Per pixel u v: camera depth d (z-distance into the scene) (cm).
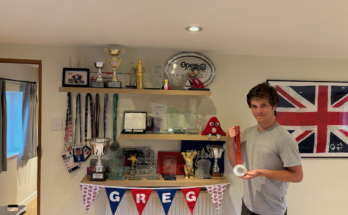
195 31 178
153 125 238
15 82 360
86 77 218
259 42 205
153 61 229
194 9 137
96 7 137
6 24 170
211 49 232
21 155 368
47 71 232
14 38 208
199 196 235
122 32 184
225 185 221
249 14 143
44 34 194
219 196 219
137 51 238
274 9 135
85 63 235
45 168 237
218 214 236
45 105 234
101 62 215
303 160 261
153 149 245
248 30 173
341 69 261
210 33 182
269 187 168
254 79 252
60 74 234
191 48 230
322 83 257
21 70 375
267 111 165
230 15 145
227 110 250
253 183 177
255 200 175
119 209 232
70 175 238
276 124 172
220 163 246
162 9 138
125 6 135
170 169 234
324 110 259
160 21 158
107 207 233
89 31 183
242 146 192
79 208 240
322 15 143
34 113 388
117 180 218
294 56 254
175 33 184
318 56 253
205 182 221
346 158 263
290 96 254
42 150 236
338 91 259
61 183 238
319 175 262
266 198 170
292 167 159
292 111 255
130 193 232
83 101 238
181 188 217
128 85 227
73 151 236
